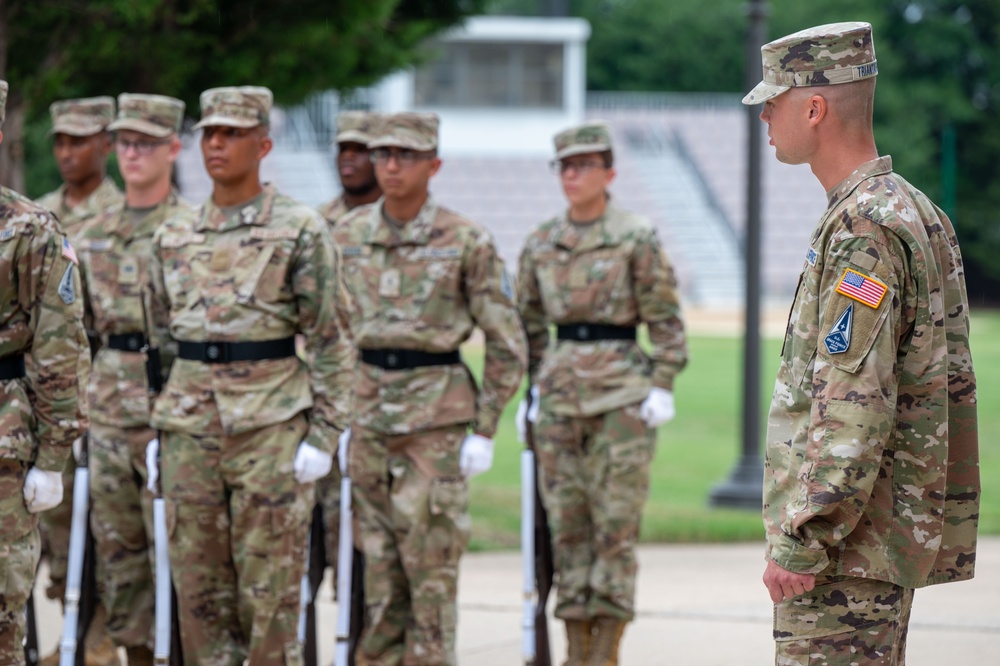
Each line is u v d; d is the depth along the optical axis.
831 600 8.74
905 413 8.66
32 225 10.60
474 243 14.02
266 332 12.41
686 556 21.78
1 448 10.52
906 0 124.25
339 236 14.56
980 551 21.89
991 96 123.81
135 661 14.52
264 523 12.29
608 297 15.55
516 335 14.12
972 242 119.88
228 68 23.33
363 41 26.59
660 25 127.00
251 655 12.41
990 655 15.09
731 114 114.88
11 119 22.41
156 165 14.82
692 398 48.34
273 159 97.69
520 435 16.11
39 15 21.55
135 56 22.55
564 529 15.63
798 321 8.91
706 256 100.62
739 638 16.34
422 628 13.92
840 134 8.89
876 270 8.41
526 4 123.44
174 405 12.47
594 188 15.69
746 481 26.31
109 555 14.36
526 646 14.73
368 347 14.24
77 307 10.88
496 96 104.81
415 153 13.98
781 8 125.38
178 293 12.56
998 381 52.81
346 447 14.46
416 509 13.84
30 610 14.30
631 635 16.53
